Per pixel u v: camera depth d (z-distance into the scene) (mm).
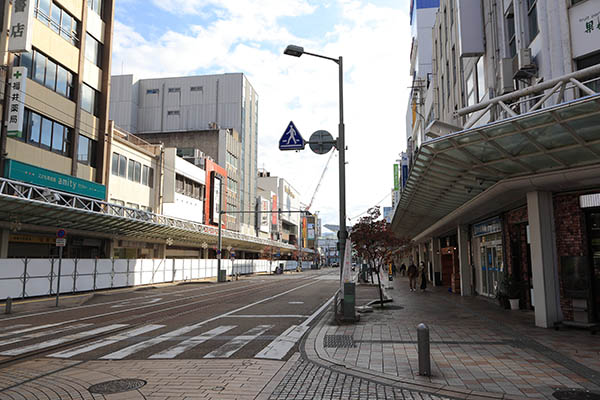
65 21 27609
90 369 7289
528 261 14781
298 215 122812
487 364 7344
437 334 10344
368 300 19719
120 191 34094
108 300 21234
